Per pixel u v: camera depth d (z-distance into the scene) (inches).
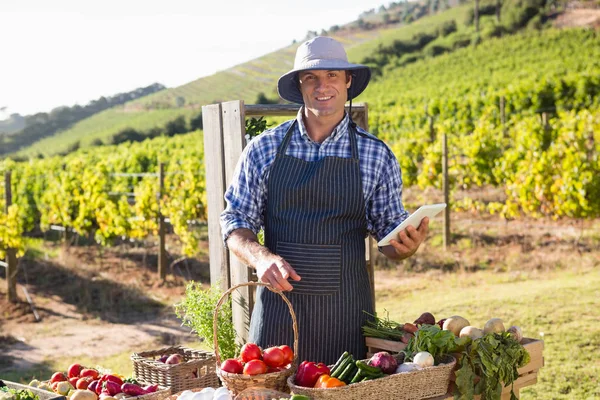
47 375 284.5
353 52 2706.7
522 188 458.3
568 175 428.5
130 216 507.2
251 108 153.9
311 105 118.1
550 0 2338.8
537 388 211.3
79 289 444.5
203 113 165.2
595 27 2112.5
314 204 119.3
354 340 121.1
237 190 123.6
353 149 120.7
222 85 2992.1
